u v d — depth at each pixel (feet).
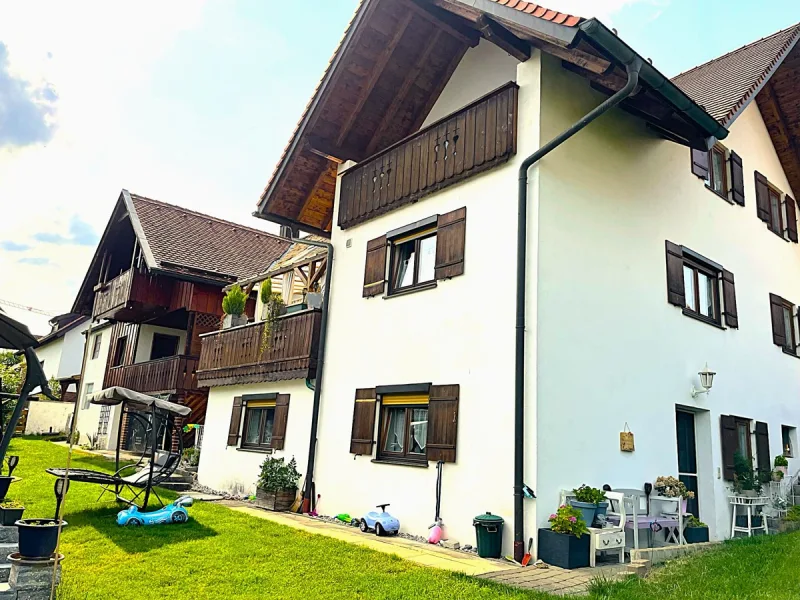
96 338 97.19
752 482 36.78
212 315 67.72
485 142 30.12
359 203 38.68
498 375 27.14
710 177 42.55
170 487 46.01
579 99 30.58
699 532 31.45
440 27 33.88
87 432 88.28
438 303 31.17
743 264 43.96
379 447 33.19
